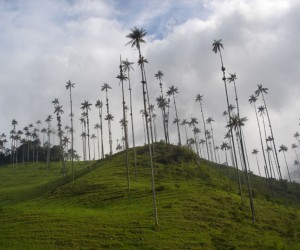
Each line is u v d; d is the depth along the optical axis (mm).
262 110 124812
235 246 49469
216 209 64562
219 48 78750
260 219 65625
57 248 46812
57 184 109125
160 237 50469
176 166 101250
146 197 72000
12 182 144500
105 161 125625
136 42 69000
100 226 54375
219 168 154625
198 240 50281
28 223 56750
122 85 85875
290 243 54000
